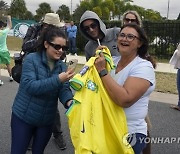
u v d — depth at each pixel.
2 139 4.60
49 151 4.21
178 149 4.37
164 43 14.77
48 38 2.76
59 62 2.92
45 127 2.96
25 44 3.63
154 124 5.38
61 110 6.03
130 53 2.43
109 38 3.62
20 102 2.86
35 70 2.78
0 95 7.27
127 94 2.27
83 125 2.25
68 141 4.55
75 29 15.53
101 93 2.31
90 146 2.23
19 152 2.89
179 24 14.38
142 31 2.44
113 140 2.34
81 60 13.41
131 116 2.40
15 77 3.66
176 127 5.25
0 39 8.23
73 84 2.34
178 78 6.25
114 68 2.52
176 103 6.73
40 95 2.78
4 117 5.61
